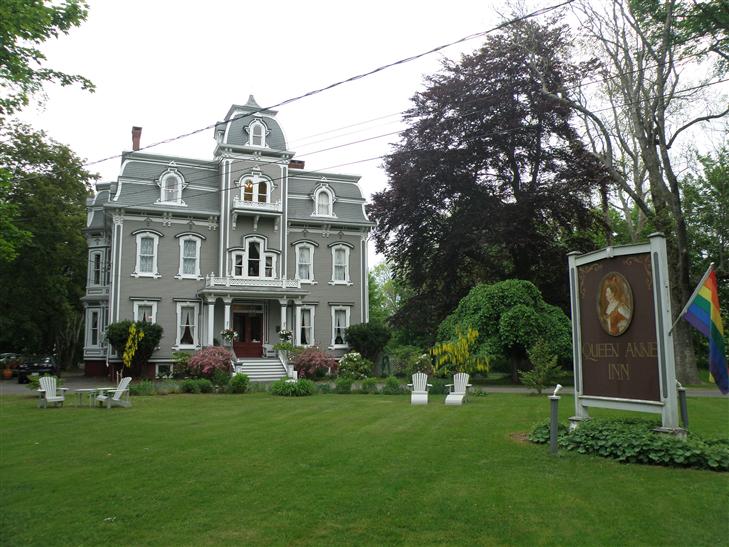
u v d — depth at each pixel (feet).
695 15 78.13
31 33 50.60
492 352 88.38
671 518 20.67
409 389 74.95
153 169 114.11
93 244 126.72
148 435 40.50
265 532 19.97
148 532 20.12
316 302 123.03
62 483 26.91
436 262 114.11
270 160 120.06
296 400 66.80
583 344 36.24
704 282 31.01
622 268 33.71
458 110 110.83
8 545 19.06
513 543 18.72
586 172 105.09
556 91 102.06
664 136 90.79
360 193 132.26
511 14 94.58
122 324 102.12
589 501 22.79
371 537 19.38
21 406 61.21
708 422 42.09
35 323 141.49
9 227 55.77
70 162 124.47
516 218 103.40
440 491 24.49
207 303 112.88
